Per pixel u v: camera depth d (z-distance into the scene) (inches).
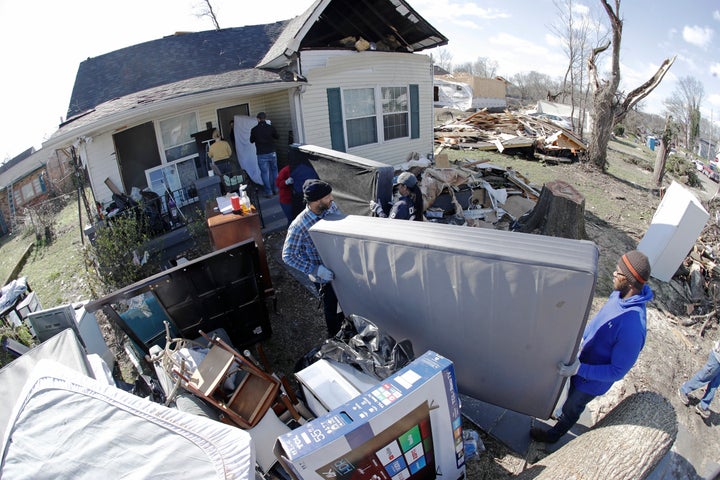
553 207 281.0
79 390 85.9
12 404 116.9
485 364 121.6
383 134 430.6
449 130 724.0
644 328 104.0
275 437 119.6
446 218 316.2
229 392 126.4
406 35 426.9
